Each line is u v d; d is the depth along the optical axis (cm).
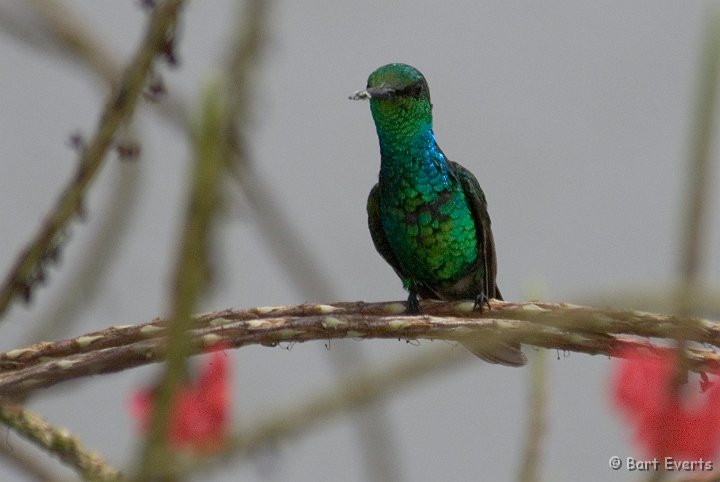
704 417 67
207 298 55
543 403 79
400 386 52
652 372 69
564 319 83
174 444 59
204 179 53
